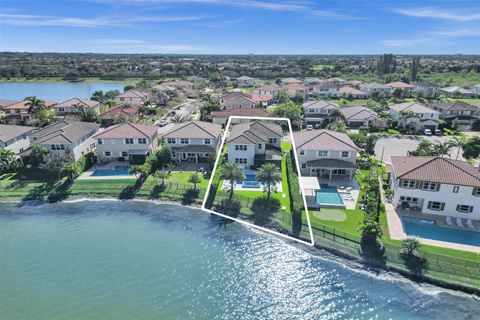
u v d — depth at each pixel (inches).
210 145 2460.6
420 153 2244.1
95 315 1176.8
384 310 1214.3
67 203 1990.7
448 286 1311.5
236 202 1881.2
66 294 1270.9
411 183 1705.2
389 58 7534.5
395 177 1763.0
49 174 2220.7
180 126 2588.6
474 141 2343.8
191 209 1924.2
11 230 1705.2
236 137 2278.5
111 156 2470.5
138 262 1455.5
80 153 2439.7
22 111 3690.9
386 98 5088.6
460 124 3464.6
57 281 1337.4
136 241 1614.2
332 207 1797.5
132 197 2047.2
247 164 2305.6
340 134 2436.0
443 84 6348.4
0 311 1192.2
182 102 4901.6
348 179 2144.4
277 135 2492.6
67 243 1592.0
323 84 5689.0
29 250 1535.4
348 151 2132.1
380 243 1482.5
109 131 2456.9
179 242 1609.3
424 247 1454.2
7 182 2145.7
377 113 3727.9
